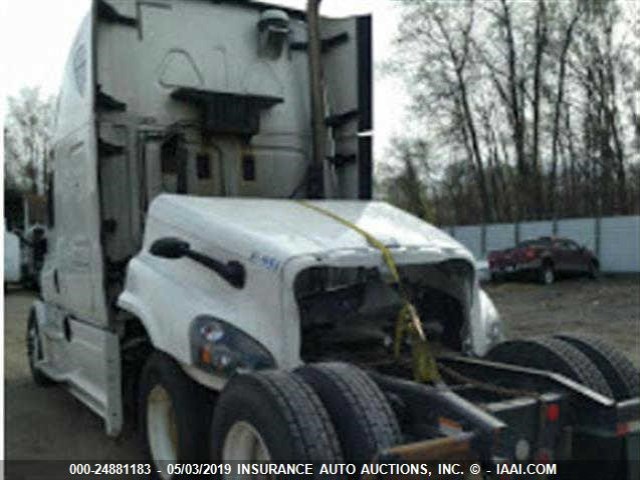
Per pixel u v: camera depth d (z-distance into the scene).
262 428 3.46
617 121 33.94
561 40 34.62
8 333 12.98
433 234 5.01
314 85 6.56
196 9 6.36
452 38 36.44
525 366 4.66
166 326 4.64
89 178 5.88
